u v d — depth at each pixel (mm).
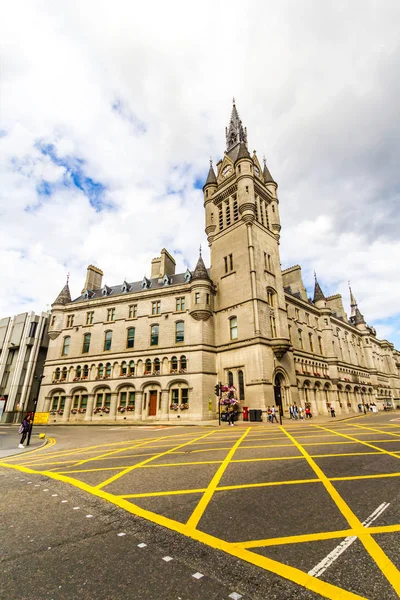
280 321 33312
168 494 6852
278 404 29656
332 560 3945
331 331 45875
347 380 47062
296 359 36812
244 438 15188
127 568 3887
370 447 11312
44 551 4379
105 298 38531
